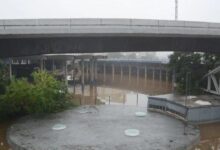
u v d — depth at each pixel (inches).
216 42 2285.9
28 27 1636.3
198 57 2706.7
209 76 2573.8
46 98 1863.9
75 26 1710.1
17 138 1405.0
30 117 1834.4
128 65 4901.6
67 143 1323.8
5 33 1601.9
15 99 1798.7
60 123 1673.2
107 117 1815.9
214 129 1700.3
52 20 1672.0
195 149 1381.6
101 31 1752.0
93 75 4047.7
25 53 1873.8
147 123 1680.6
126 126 1611.7
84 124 1652.3
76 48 1956.2
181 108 1841.8
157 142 1339.8
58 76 3683.6
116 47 2041.1
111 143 1320.1
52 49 1914.4
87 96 3129.9
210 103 1916.8
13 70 3383.4
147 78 4566.9
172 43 2170.3
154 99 2075.5
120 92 3521.2
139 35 1892.2
